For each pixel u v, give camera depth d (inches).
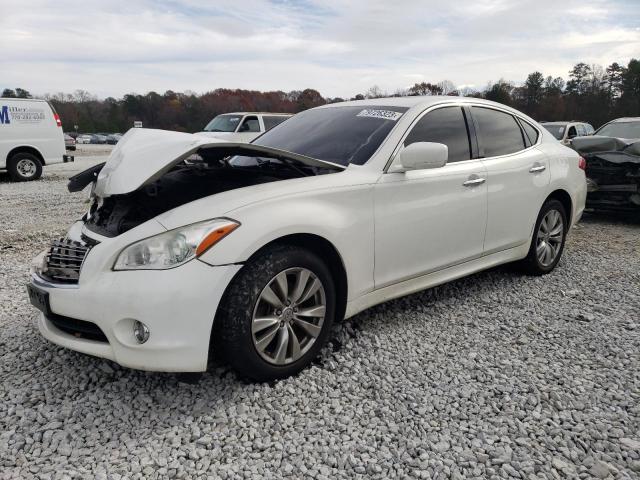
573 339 130.1
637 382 108.5
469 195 142.3
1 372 111.1
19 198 383.2
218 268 92.7
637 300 158.7
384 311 146.9
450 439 89.4
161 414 96.0
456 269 145.0
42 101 510.9
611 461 84.0
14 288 165.8
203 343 92.7
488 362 117.6
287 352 107.0
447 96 154.5
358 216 115.2
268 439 88.9
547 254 181.2
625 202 278.7
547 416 96.4
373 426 93.0
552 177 174.2
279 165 127.5
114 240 96.0
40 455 84.9
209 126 586.2
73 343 99.3
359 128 138.0
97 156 1028.5
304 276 106.2
